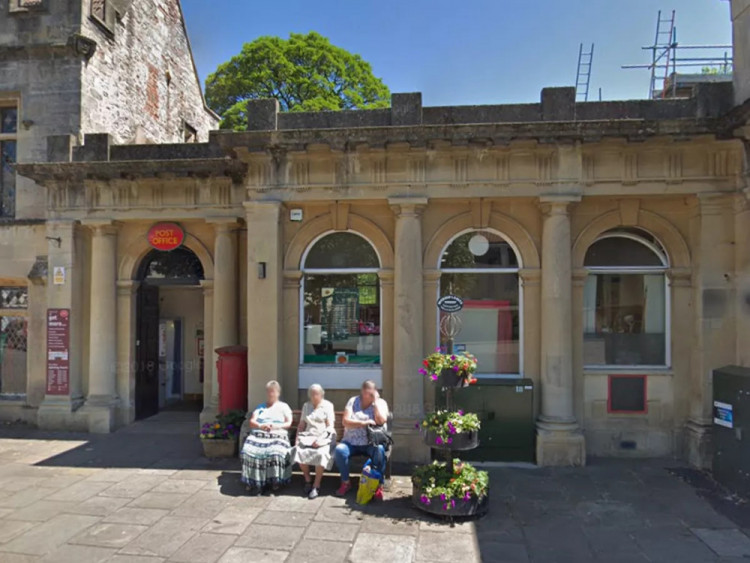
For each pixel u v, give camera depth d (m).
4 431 9.42
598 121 7.12
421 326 7.80
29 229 9.94
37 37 10.12
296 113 8.05
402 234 7.81
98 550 4.93
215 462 7.64
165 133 13.52
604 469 7.28
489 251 8.17
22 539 5.15
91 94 10.40
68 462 7.66
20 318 10.34
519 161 7.64
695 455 7.41
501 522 5.61
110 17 11.01
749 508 5.98
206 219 9.29
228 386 8.25
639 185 7.48
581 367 7.88
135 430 9.52
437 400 7.57
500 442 7.54
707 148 7.38
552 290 7.57
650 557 4.87
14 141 10.46
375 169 7.80
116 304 9.89
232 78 23.16
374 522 5.58
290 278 8.21
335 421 7.20
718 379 6.76
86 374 9.82
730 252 7.42
